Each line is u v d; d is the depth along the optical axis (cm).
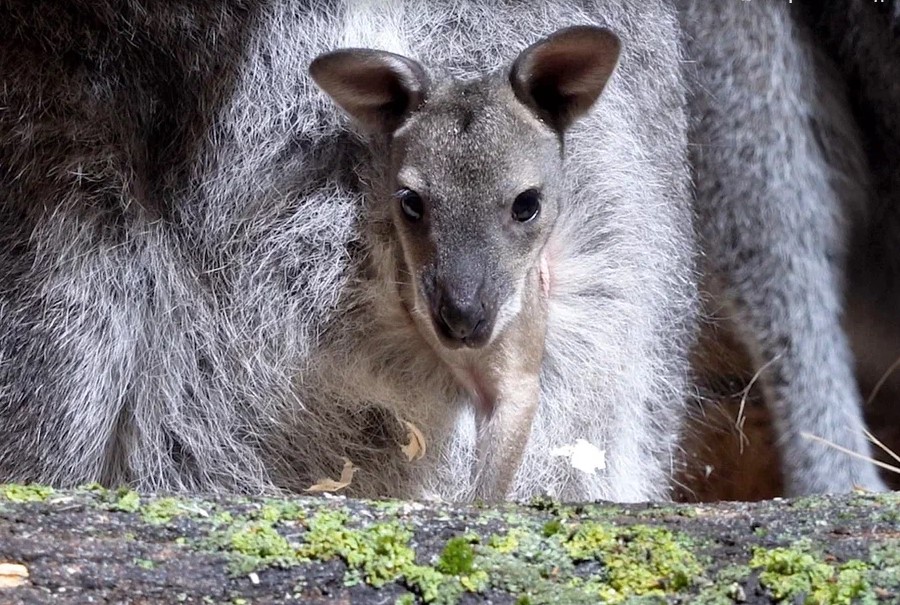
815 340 239
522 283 227
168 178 232
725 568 214
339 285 233
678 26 240
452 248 225
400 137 227
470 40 234
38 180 230
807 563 213
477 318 225
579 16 236
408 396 234
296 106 232
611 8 237
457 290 225
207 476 234
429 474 235
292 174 232
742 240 240
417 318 230
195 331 233
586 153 235
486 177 226
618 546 215
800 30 240
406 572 214
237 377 234
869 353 248
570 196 235
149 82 231
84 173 230
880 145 243
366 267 233
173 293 233
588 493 238
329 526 215
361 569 214
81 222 231
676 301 242
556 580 214
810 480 238
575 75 228
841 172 241
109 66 231
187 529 215
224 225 232
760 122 239
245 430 234
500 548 215
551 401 236
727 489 252
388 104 229
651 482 244
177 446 234
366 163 232
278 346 233
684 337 244
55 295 230
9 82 230
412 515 216
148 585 213
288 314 233
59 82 230
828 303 239
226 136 232
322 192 232
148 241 232
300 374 233
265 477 235
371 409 235
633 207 237
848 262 243
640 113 238
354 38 232
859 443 239
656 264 240
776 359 240
